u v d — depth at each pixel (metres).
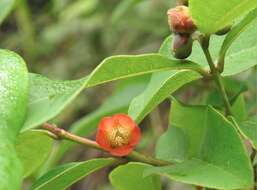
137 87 0.44
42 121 0.24
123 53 0.69
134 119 0.29
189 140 0.31
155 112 0.59
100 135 0.27
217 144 0.26
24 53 0.77
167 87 0.29
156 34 0.66
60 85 0.25
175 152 0.31
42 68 0.76
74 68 0.75
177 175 0.26
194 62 0.28
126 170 0.29
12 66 0.25
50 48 0.77
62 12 0.78
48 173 0.28
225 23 0.26
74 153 0.66
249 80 0.41
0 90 0.24
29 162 0.29
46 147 0.29
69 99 0.24
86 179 0.67
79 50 0.76
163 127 0.61
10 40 0.78
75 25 0.75
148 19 0.66
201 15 0.26
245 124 0.28
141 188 0.31
